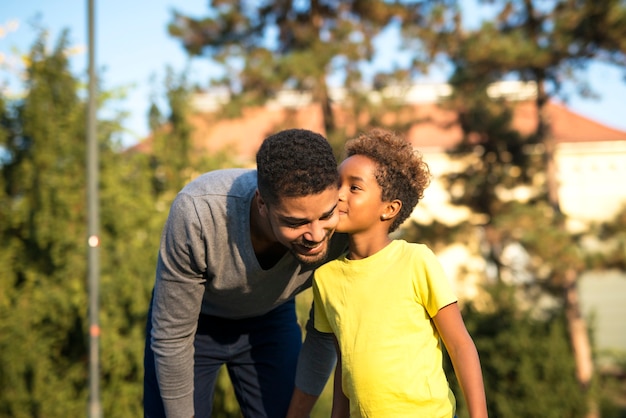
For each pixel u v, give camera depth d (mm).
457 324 2064
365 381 2070
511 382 10094
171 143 9008
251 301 2375
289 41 13516
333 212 1956
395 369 2045
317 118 13688
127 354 7926
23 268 8570
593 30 11234
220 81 12422
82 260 8289
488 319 10570
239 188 2186
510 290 10875
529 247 11492
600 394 10117
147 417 2494
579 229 12086
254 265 2182
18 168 8773
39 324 8289
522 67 11945
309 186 1848
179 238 2123
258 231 2143
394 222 2225
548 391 9922
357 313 2125
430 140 18922
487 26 11703
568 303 11922
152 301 2576
